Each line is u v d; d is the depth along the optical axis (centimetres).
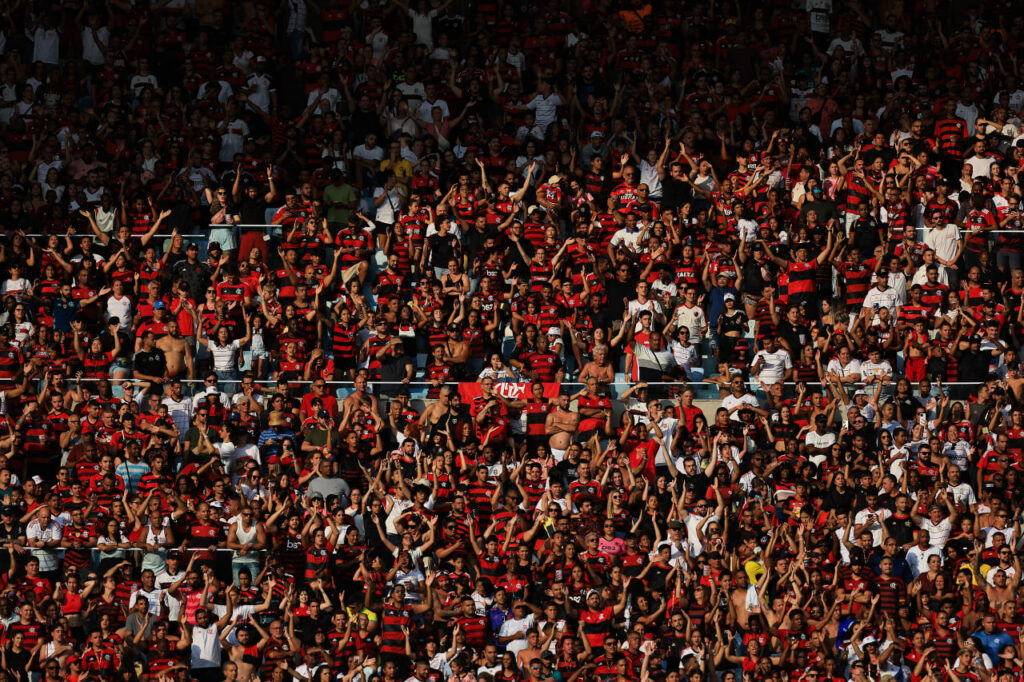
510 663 6247
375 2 9112
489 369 7312
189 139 8569
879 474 6825
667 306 7594
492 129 8600
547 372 7344
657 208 7969
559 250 7794
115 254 7788
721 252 7712
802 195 8112
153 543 6681
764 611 6369
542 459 6950
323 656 6356
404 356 7338
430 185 8206
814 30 9156
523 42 9062
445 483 6869
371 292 7938
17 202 8125
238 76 8838
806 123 8450
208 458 7006
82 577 6694
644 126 8600
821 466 6912
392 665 6259
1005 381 7312
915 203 8081
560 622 6397
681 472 6938
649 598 6475
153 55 9144
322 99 8688
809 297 7619
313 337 7500
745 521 6688
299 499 6856
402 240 7881
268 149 8556
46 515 6762
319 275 7650
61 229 8106
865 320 7494
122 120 8638
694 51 8925
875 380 7200
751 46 8944
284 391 7119
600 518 6738
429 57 9062
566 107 8744
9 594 6581
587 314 7538
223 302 7550
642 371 7325
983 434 7094
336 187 8125
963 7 9344
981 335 7500
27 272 7900
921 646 6294
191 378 7350
